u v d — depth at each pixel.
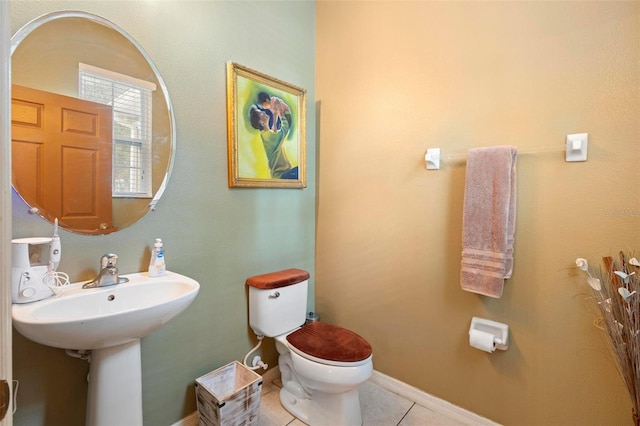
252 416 1.48
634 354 1.07
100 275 1.14
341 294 2.08
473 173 1.43
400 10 1.75
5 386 0.47
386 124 1.83
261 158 1.79
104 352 1.07
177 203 1.44
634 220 1.16
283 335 1.75
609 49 1.19
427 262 1.69
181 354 1.48
